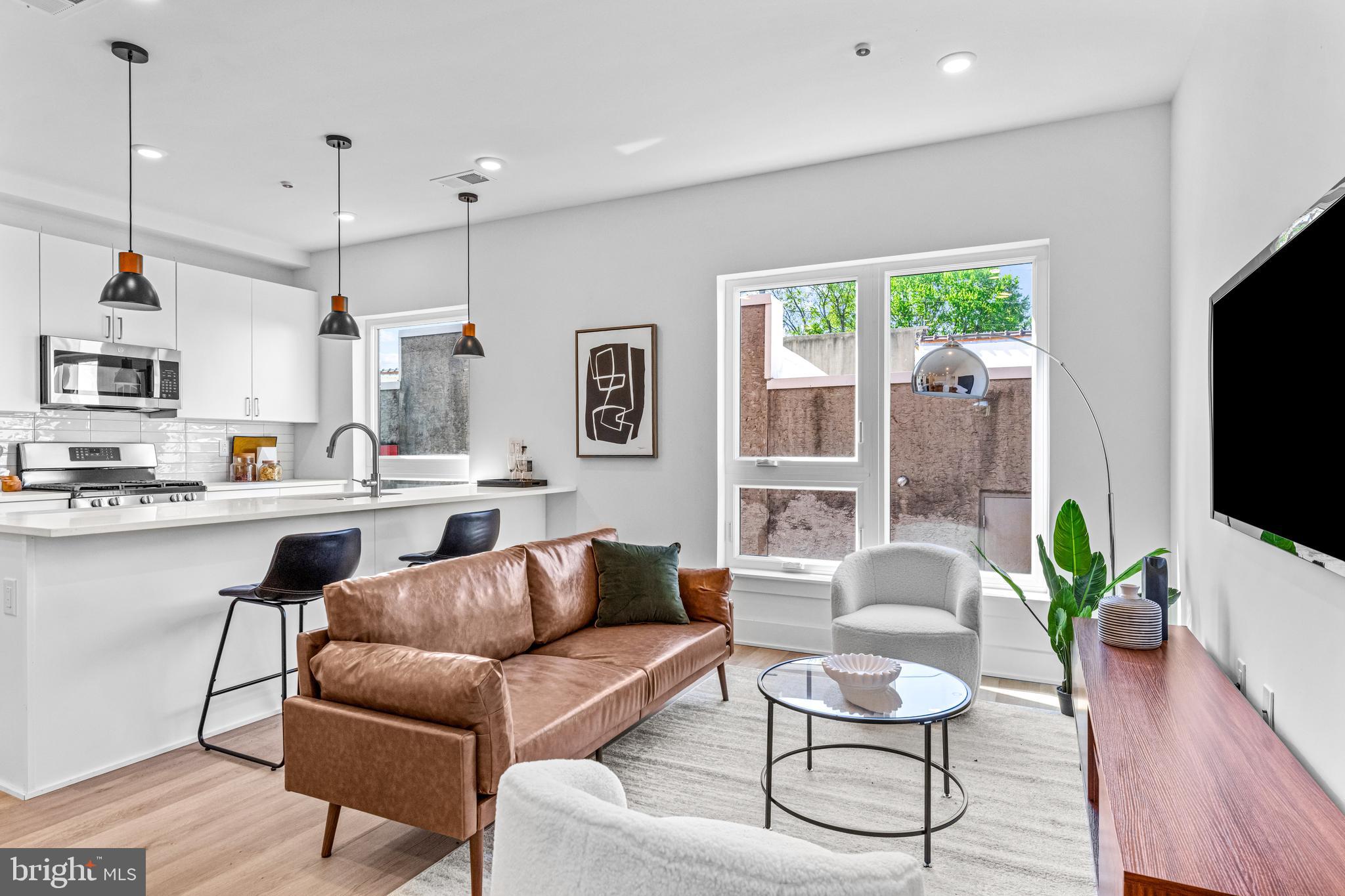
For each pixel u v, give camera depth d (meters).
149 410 4.89
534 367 5.02
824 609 4.20
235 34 2.79
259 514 3.04
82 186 4.39
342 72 3.10
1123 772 1.59
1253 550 2.11
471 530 3.71
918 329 4.07
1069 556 3.21
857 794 2.50
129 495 4.51
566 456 4.93
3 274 4.16
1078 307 3.59
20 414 4.50
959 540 3.99
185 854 2.15
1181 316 3.14
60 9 2.60
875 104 3.43
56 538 2.56
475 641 2.71
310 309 5.85
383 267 5.59
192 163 4.06
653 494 4.64
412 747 1.94
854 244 4.07
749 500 4.50
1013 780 2.61
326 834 2.13
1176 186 3.26
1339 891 1.18
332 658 2.17
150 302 3.23
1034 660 3.71
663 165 4.15
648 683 2.70
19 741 2.51
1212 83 2.59
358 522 3.64
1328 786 1.59
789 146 3.89
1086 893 1.96
